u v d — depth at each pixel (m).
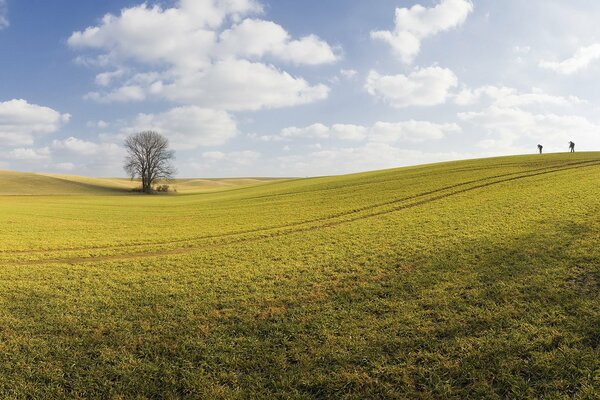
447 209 29.81
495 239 19.09
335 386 8.74
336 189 55.78
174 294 14.89
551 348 9.38
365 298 13.44
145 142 113.12
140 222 37.25
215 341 10.95
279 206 43.69
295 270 17.17
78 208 53.28
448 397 8.16
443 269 15.52
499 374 8.65
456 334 10.45
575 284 12.72
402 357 9.63
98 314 13.12
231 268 18.20
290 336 11.03
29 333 11.74
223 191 102.00
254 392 8.68
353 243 21.64
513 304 11.85
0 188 105.00
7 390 8.97
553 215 22.86
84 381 9.31
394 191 44.38
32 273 18.36
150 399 8.69
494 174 47.78
